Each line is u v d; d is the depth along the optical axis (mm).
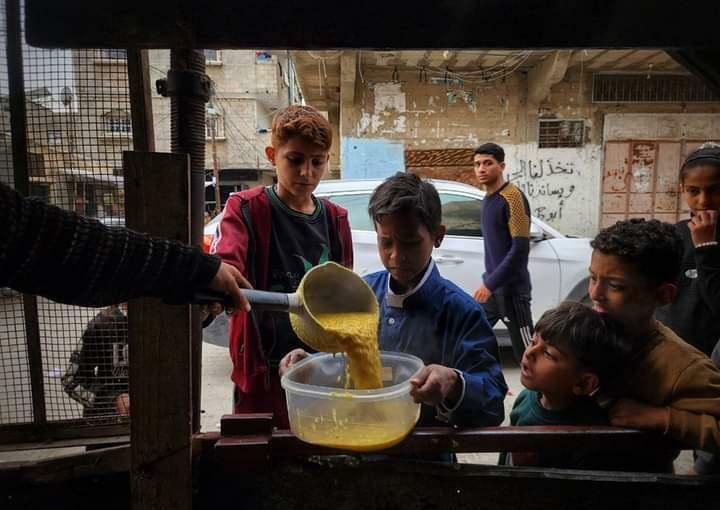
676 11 988
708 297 1494
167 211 889
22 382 1324
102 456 1038
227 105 16109
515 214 2990
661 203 8062
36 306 1273
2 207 708
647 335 1185
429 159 7871
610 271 1173
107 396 1396
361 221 3756
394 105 7727
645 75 7785
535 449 993
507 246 3078
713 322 1585
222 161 16250
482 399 988
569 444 1006
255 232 1483
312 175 1535
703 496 997
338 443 890
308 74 7449
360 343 964
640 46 1003
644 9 987
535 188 7973
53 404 1380
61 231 745
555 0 981
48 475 1039
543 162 7918
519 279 3033
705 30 995
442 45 991
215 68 15922
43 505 1053
